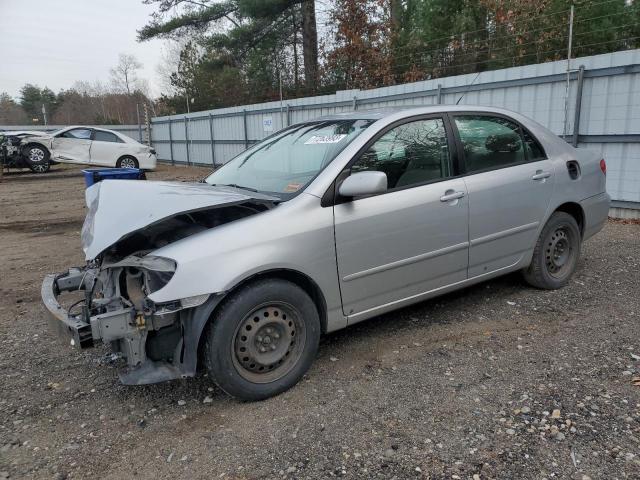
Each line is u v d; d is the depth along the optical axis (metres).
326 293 3.37
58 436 2.91
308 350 3.32
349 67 18.69
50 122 66.12
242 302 3.02
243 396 3.12
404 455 2.62
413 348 3.79
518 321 4.18
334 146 3.69
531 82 8.80
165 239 3.26
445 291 4.05
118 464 2.66
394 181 3.69
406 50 16.81
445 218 3.85
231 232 3.05
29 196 14.06
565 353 3.60
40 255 7.41
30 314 4.94
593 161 5.05
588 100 8.15
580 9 12.30
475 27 14.68
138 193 3.34
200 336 2.98
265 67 25.50
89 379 3.57
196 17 25.14
